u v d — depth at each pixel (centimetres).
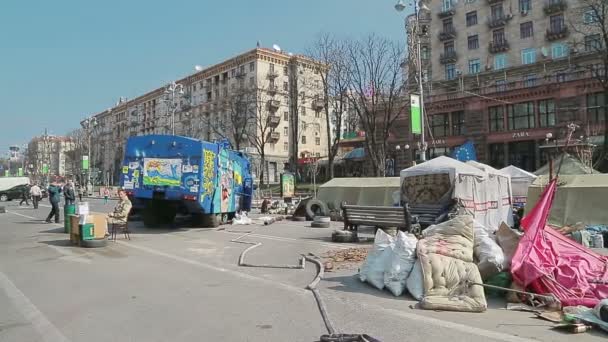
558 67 4938
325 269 884
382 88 4153
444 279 657
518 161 4650
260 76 7800
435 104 5234
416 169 1633
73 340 487
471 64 5862
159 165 1570
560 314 572
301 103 7319
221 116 8006
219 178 1722
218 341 482
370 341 456
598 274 707
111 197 5128
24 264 943
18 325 538
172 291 709
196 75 8944
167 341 484
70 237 1264
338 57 4372
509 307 609
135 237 1408
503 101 4716
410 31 3288
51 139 11425
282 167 7994
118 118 11700
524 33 5381
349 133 6881
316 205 2117
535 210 796
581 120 4138
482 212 1647
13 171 11088
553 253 748
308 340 486
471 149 3011
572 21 4653
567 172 2056
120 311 596
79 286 741
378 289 719
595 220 1500
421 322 548
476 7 5819
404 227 1268
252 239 1372
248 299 661
